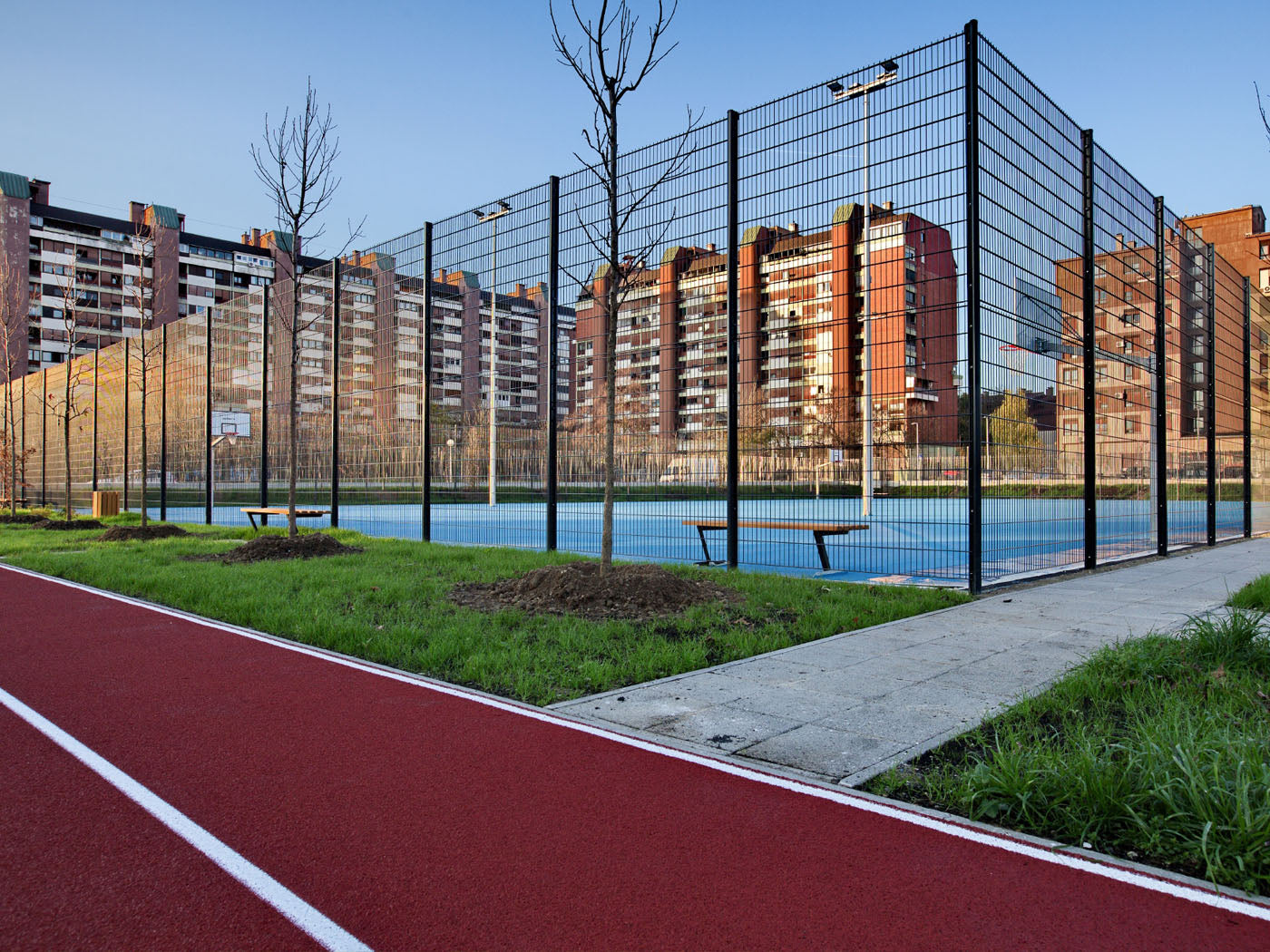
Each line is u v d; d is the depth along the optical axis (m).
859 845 3.10
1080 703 4.80
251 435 20.53
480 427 15.53
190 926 2.51
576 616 7.62
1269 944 2.43
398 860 2.96
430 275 15.27
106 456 28.33
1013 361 9.74
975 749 4.09
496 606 8.20
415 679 5.67
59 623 7.77
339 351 17.77
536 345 15.45
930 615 7.86
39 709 4.95
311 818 3.34
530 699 5.16
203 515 25.20
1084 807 3.27
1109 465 13.32
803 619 7.36
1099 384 12.46
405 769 3.92
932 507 11.88
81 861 2.96
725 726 4.56
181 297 86.62
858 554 14.01
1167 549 14.70
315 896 2.70
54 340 78.75
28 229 77.12
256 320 20.52
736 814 3.38
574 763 3.99
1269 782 3.18
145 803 3.50
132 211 84.56
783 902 2.66
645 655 6.06
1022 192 9.97
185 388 23.53
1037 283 10.29
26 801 3.53
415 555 12.25
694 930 2.49
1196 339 16.33
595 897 2.69
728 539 10.98
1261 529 19.80
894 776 3.72
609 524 8.57
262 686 5.48
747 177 10.78
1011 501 9.80
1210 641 5.61
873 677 5.57
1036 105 10.43
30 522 22.39
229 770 3.91
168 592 9.20
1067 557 12.68
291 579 9.76
